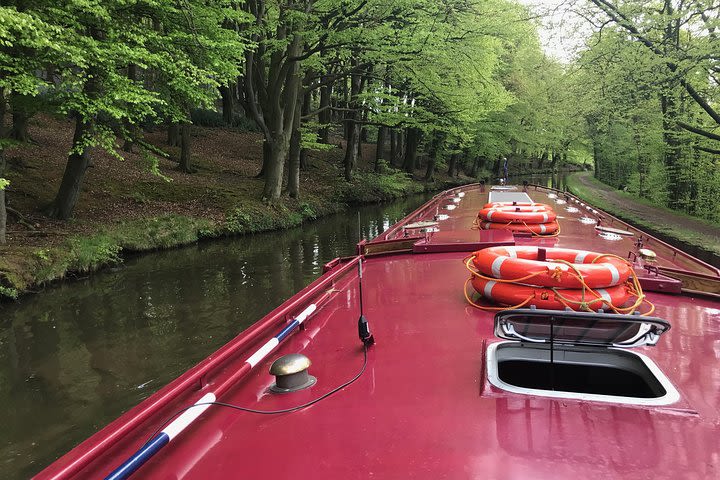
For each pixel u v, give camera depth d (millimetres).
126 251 12070
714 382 2209
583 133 31812
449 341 2811
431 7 14391
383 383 2305
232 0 12945
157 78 11227
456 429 1834
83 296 8891
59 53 7605
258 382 2400
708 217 16781
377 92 19375
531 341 2262
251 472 1698
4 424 4816
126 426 1747
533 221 6258
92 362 6184
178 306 8352
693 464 1546
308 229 16828
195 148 25344
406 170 33406
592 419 1801
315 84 18984
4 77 7723
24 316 7844
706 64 12844
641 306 3363
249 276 10391
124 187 15688
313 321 3309
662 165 19984
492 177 44312
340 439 1854
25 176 13797
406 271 4625
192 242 13711
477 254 3400
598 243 5844
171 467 1752
